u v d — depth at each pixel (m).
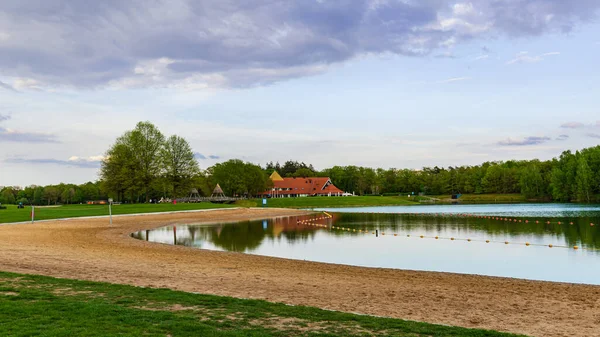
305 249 34.53
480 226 51.75
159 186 100.94
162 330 10.24
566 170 121.06
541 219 59.22
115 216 64.19
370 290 18.11
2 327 9.92
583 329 12.82
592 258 29.25
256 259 27.50
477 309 15.28
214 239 41.19
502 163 187.12
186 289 16.55
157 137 99.31
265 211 88.75
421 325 12.05
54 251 26.38
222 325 11.09
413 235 44.22
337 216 74.94
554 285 20.22
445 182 169.12
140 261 24.14
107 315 11.34
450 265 27.52
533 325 13.24
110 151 96.25
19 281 15.70
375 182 183.62
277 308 13.34
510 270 25.73
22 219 52.06
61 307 11.89
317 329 11.19
